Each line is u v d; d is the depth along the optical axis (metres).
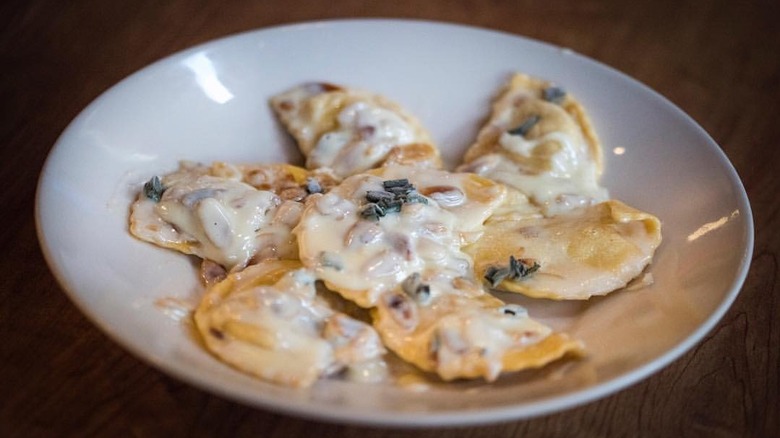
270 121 0.53
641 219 0.47
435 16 0.65
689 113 0.58
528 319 0.41
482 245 0.46
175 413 0.38
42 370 0.39
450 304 0.41
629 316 0.43
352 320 0.40
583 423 0.39
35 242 0.45
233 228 0.44
